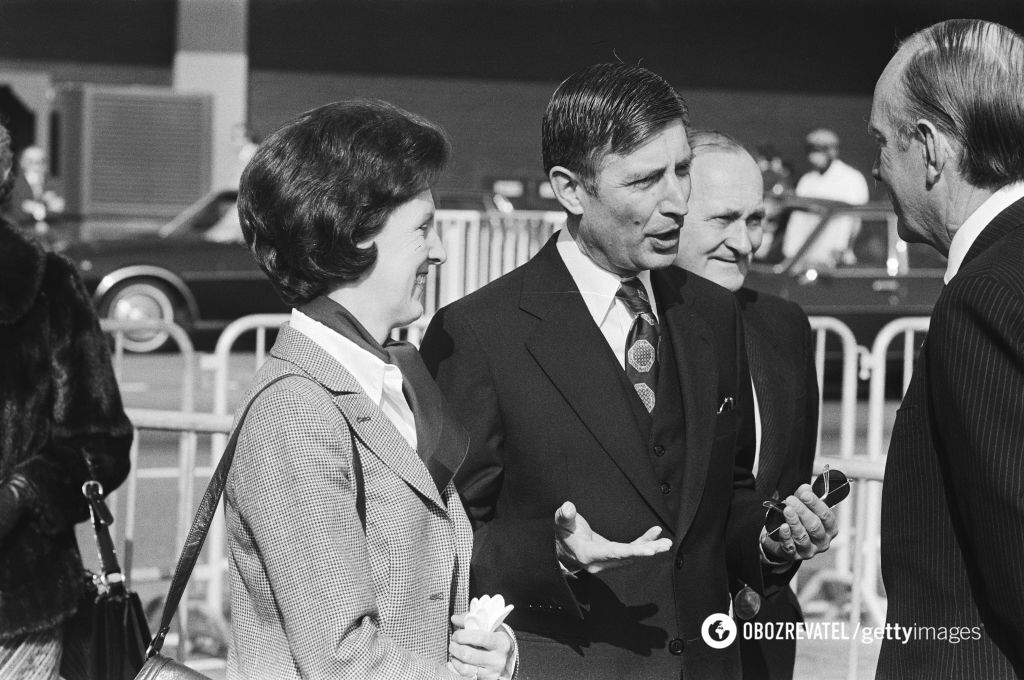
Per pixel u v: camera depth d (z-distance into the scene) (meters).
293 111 26.47
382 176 2.52
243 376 11.39
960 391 2.57
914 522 2.76
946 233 2.81
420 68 26.58
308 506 2.39
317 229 2.51
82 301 3.83
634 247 3.13
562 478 3.15
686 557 3.19
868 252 13.76
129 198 25.52
